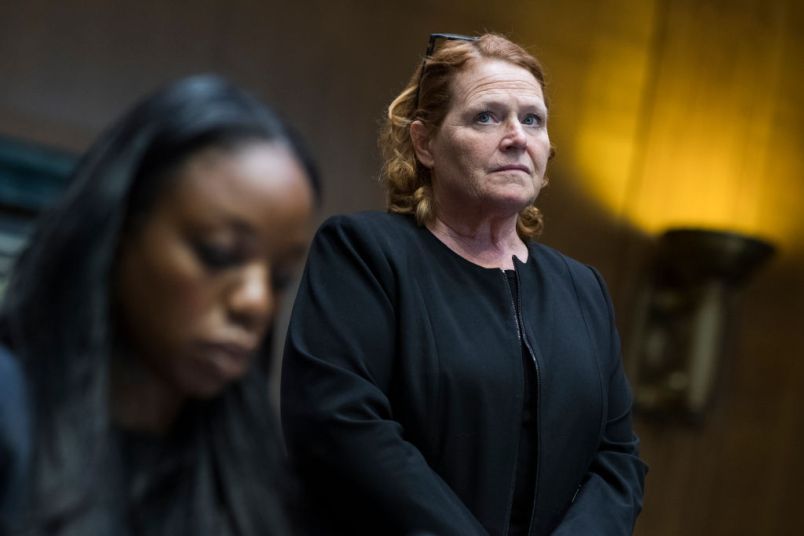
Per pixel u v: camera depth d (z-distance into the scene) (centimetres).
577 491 643
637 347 1939
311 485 571
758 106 2117
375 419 570
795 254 2191
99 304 247
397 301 619
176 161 249
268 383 282
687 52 2002
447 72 675
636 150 1938
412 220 674
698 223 2023
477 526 565
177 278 247
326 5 1559
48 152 1255
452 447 598
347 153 1576
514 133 649
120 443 261
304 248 260
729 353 2050
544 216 1809
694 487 2034
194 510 264
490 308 638
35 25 1297
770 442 2152
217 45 1448
